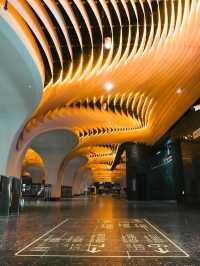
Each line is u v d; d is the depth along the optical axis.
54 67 15.41
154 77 17.23
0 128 15.55
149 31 13.76
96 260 5.05
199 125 20.25
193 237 7.57
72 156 42.66
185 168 22.98
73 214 15.28
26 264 4.79
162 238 7.39
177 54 13.97
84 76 15.66
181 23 12.30
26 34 10.15
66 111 24.61
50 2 10.65
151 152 38.12
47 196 35.50
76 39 15.11
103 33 14.74
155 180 37.16
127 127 31.83
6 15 7.89
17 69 10.71
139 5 13.48
